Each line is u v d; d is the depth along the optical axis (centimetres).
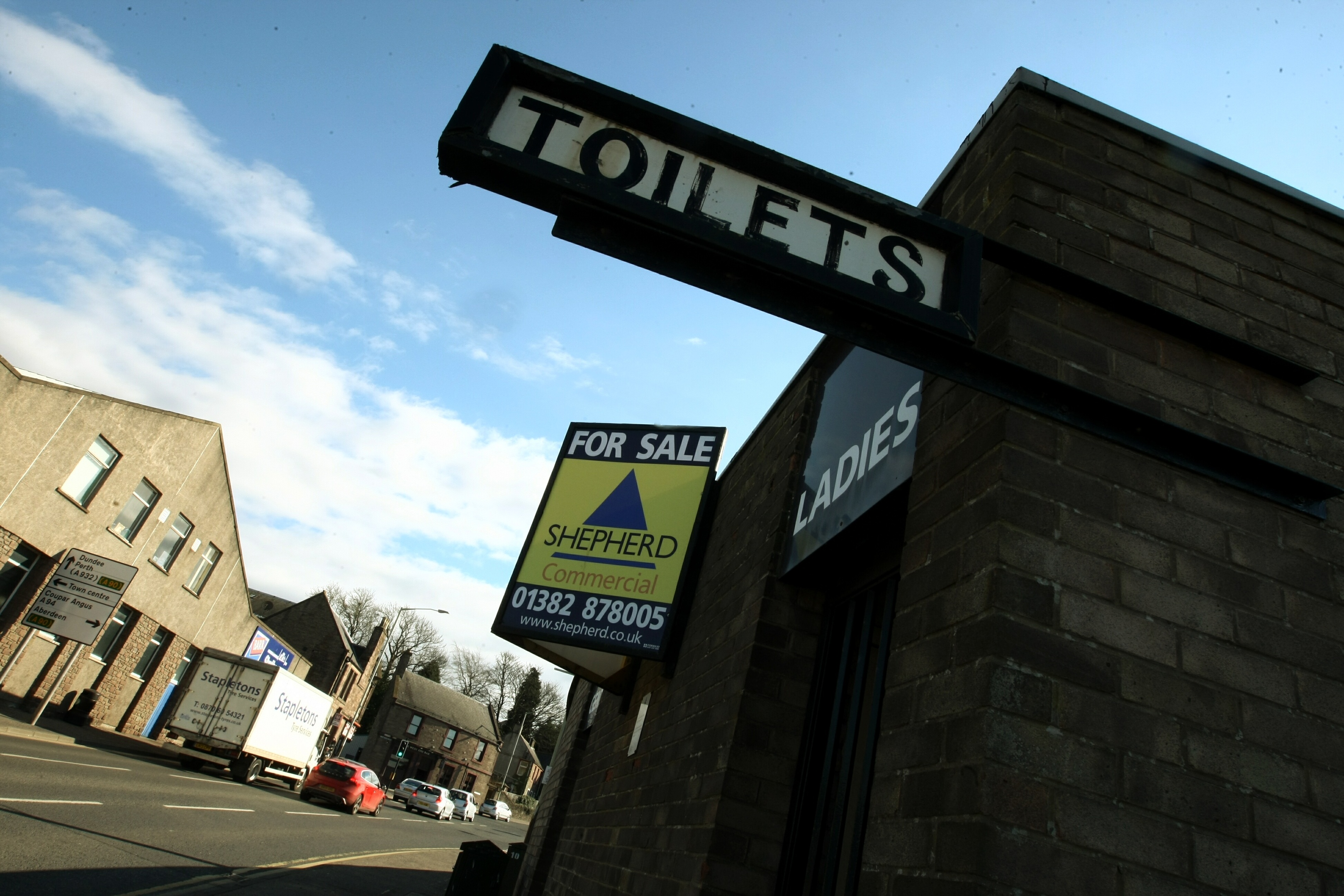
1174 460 268
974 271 256
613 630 676
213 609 2934
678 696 592
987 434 268
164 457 2330
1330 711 250
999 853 198
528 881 1116
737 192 244
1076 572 241
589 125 240
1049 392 261
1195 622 248
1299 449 301
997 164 338
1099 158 336
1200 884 212
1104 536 250
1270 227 351
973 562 248
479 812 5456
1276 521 278
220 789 1908
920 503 300
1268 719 241
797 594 473
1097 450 264
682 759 515
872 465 383
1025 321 281
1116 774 217
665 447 773
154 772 1789
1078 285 288
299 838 1451
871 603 400
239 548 2948
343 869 1213
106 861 805
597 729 939
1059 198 318
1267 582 264
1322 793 237
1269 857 222
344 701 4944
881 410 395
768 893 390
